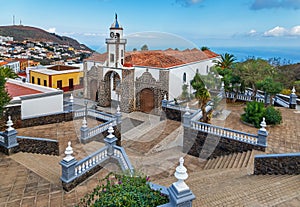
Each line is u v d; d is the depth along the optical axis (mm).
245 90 25906
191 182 10062
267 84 20672
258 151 12797
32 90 18281
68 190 8641
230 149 13727
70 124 16859
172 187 5816
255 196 7859
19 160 11234
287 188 8477
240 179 9992
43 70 29234
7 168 10344
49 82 26922
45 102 16891
